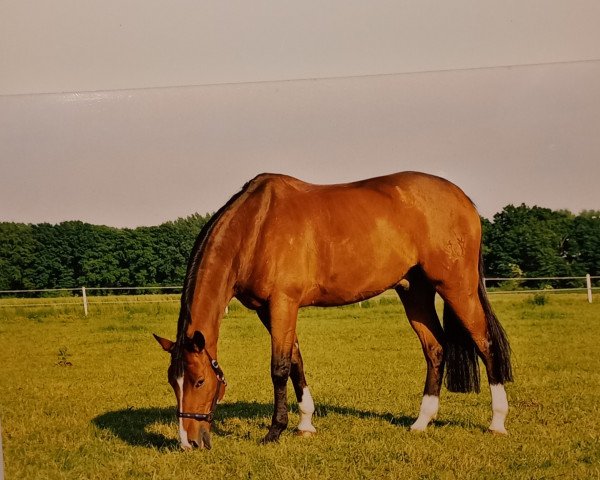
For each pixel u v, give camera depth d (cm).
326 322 784
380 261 474
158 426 509
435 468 397
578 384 588
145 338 680
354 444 441
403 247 479
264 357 666
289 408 552
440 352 495
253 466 405
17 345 677
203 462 416
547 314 698
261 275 456
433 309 502
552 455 418
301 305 472
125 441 477
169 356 677
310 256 462
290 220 460
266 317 484
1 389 613
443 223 479
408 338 727
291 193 474
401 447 432
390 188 486
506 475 386
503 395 471
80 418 536
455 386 491
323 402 565
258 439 460
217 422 517
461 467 394
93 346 682
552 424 480
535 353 676
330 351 687
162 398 588
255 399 595
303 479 385
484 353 479
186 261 686
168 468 408
